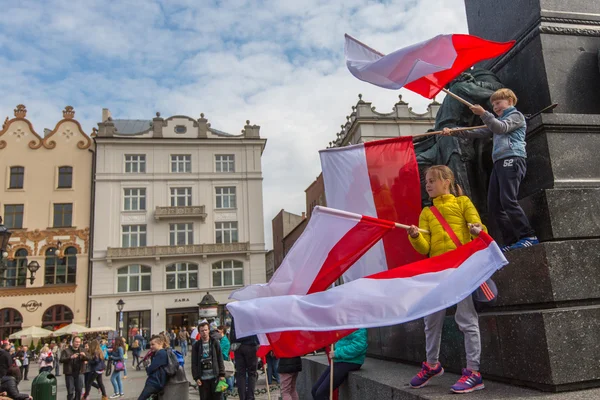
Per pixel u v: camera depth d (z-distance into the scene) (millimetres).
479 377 3049
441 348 3945
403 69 4020
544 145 3854
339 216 3355
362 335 4477
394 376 3996
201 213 36438
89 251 35219
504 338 3176
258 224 37469
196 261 36219
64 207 35750
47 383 7812
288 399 5480
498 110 3705
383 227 3324
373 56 4363
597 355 2896
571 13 4664
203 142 37938
